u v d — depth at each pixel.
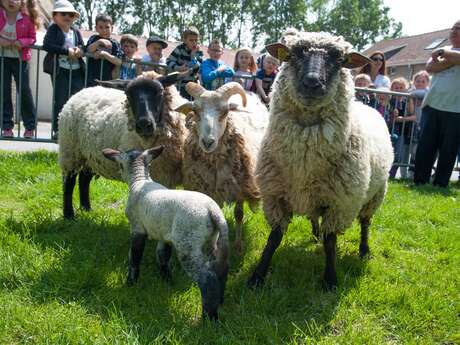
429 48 44.88
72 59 8.21
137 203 3.84
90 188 6.71
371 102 10.35
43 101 22.02
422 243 5.60
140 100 4.66
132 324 3.25
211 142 4.45
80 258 4.35
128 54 9.05
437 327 3.69
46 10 25.31
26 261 4.12
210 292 3.29
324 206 4.30
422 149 9.30
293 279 4.18
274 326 3.45
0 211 5.57
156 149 4.25
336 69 3.99
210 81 8.59
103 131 5.30
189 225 3.32
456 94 8.77
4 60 8.15
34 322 3.23
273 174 4.29
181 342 3.13
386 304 3.90
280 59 4.17
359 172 4.13
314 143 3.97
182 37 8.56
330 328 3.55
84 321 3.30
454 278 4.58
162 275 4.14
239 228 5.02
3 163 7.30
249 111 4.68
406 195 8.05
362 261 4.78
